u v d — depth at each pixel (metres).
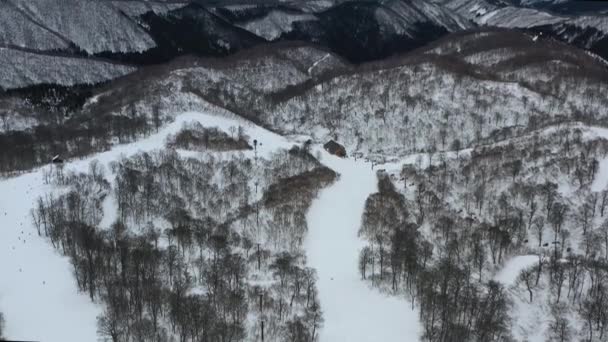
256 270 151.12
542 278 146.12
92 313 130.62
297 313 135.50
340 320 134.88
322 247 164.62
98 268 138.25
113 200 174.62
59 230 154.25
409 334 130.25
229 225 168.00
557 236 172.62
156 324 125.88
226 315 129.50
